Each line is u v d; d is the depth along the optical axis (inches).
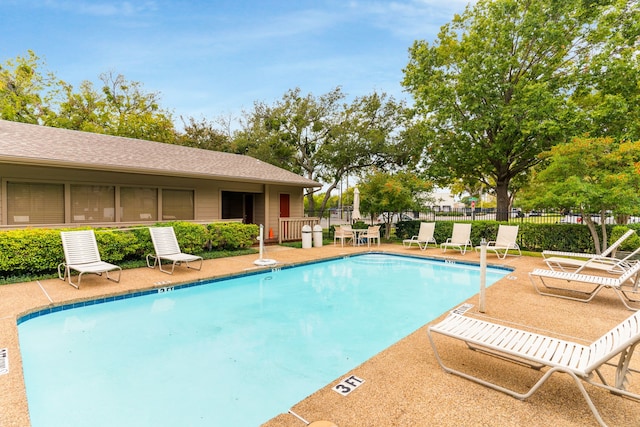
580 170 409.4
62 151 374.0
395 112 864.3
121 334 201.9
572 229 448.1
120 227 393.4
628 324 113.7
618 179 368.2
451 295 292.2
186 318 231.6
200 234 410.3
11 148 332.2
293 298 281.7
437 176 729.6
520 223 496.4
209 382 148.3
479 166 722.2
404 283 335.6
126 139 517.3
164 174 431.2
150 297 270.8
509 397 116.1
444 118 668.1
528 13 561.6
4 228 337.7
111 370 158.4
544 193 463.8
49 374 154.2
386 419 103.4
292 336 201.2
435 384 124.5
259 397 136.9
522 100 568.4
